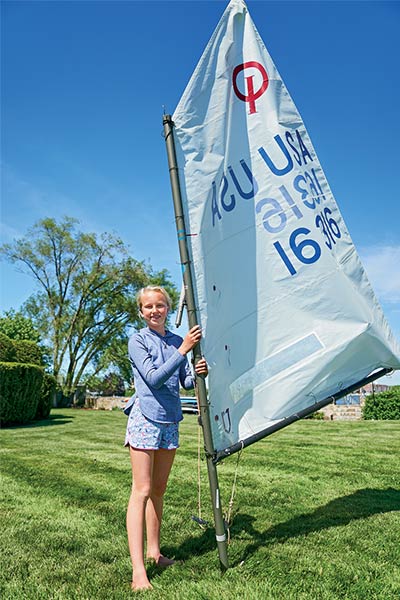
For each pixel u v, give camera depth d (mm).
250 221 2936
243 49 3051
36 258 29875
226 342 2818
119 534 3357
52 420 14727
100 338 31531
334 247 3006
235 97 3008
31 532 3371
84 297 30703
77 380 31000
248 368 2850
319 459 6465
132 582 2541
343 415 19609
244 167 2963
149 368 2715
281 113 3059
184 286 2787
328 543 3141
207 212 2861
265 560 2848
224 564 2721
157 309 2955
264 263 2920
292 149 3033
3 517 3719
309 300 2900
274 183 2969
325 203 3090
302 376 2852
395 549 3039
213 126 2934
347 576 2637
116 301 31406
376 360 3002
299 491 4598
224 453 2719
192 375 3029
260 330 2885
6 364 12227
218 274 2838
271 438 9055
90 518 3715
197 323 2742
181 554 3021
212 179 2896
